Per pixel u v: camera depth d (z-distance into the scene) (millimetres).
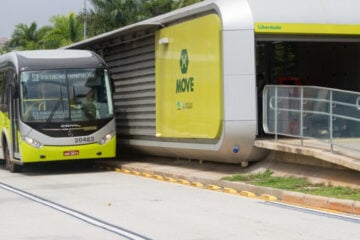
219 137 15633
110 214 11266
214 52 15602
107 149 19625
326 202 11500
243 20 15156
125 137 21531
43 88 19281
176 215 10992
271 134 16047
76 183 16688
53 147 19000
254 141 15375
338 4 15812
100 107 19641
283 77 18031
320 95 13492
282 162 15195
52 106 19188
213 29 15633
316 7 15586
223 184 14664
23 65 19422
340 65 18750
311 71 18750
